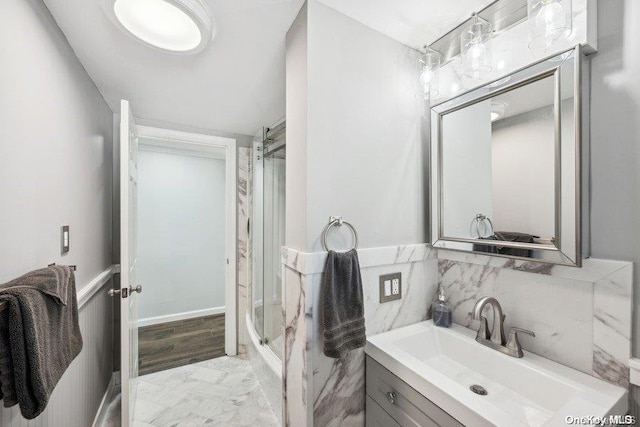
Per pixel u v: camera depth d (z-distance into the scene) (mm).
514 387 1008
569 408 773
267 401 1910
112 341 2070
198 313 3549
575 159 901
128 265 1531
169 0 967
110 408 1891
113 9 1028
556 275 996
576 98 896
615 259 875
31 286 768
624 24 859
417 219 1400
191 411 1814
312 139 1084
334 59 1136
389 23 1212
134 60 1404
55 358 831
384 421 1100
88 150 1540
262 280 2275
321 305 1098
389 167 1300
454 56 1367
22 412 691
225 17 1132
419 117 1407
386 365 1083
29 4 938
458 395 827
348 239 1178
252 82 1654
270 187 2232
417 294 1388
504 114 1117
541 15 867
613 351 872
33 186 965
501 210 1130
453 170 1312
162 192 3361
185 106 2010
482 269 1255
